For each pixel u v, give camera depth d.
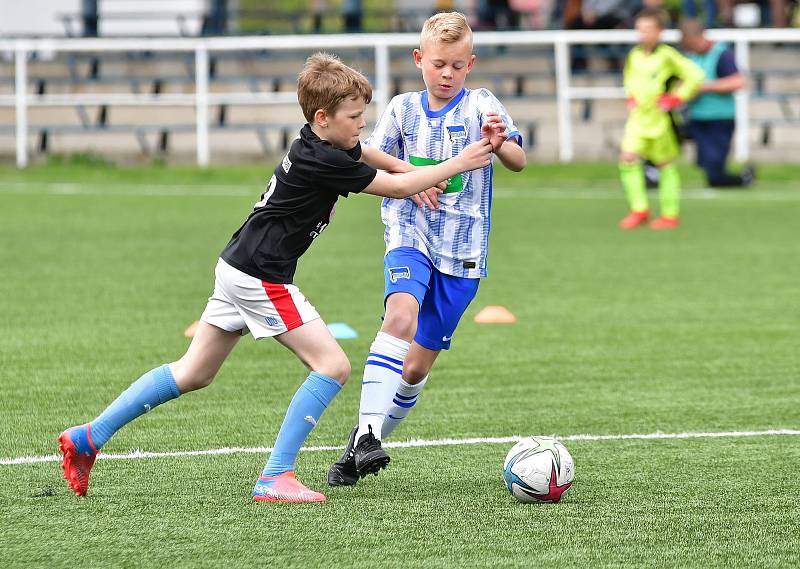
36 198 56.16
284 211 14.56
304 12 81.75
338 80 14.56
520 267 37.66
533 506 14.91
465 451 17.83
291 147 14.77
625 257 39.72
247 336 26.97
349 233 46.38
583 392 21.88
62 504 14.91
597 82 75.12
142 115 75.19
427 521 14.25
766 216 50.50
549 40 66.12
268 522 14.17
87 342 26.03
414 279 16.25
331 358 14.91
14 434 18.64
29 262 37.81
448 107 16.86
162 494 15.37
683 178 64.50
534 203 55.78
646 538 13.62
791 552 13.14
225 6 84.38
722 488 15.74
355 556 12.95
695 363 24.41
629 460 17.25
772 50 77.12
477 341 26.62
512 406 20.80
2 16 92.31
